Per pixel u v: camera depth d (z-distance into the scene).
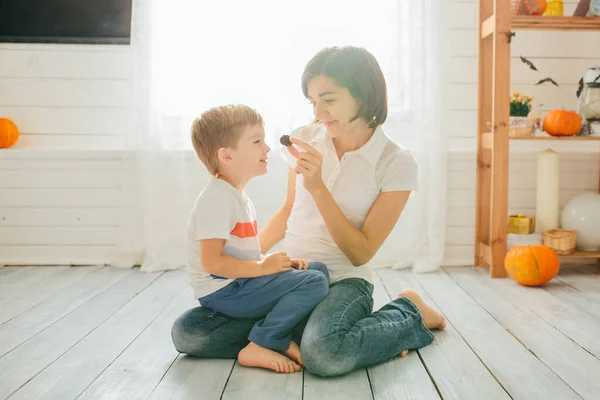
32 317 2.07
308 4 2.78
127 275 2.72
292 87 2.79
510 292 2.38
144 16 2.74
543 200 2.79
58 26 2.92
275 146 2.80
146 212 2.79
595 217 2.68
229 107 1.65
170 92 2.81
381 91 1.68
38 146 2.96
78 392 1.45
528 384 1.48
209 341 1.65
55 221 2.97
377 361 1.60
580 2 2.65
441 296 2.32
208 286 1.65
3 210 2.96
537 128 2.81
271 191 2.82
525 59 2.87
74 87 2.95
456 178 2.94
